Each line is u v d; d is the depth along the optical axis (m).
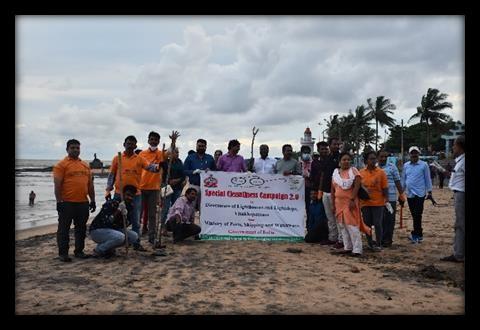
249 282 6.61
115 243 8.16
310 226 10.41
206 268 7.51
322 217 10.23
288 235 10.67
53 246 10.02
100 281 6.61
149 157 10.22
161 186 9.85
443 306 5.48
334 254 8.82
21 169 124.56
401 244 9.95
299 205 10.80
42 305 5.46
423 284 6.50
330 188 9.80
